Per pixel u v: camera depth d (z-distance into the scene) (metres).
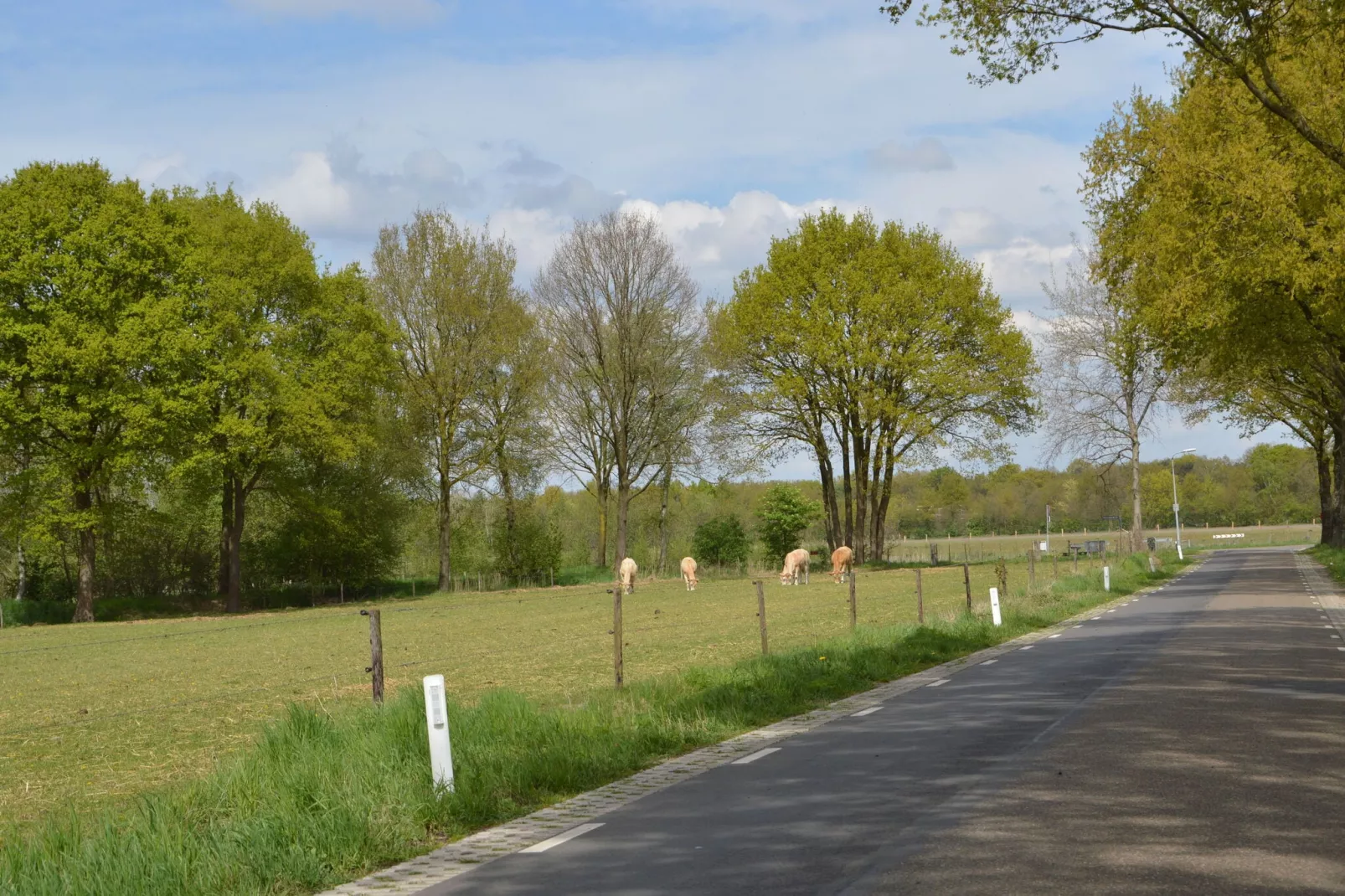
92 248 43.78
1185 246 26.41
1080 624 25.17
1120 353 46.94
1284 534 112.38
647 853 6.85
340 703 15.68
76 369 42.62
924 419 54.06
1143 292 30.36
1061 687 14.00
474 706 12.20
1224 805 7.38
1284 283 26.19
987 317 55.81
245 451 47.91
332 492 55.88
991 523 121.38
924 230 58.09
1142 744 9.77
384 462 56.44
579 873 6.48
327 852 7.12
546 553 61.59
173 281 46.88
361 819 7.59
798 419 57.22
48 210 43.62
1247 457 134.25
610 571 65.31
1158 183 27.48
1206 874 5.80
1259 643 18.80
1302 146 25.70
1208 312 27.20
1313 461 123.69
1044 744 10.00
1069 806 7.52
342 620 39.03
